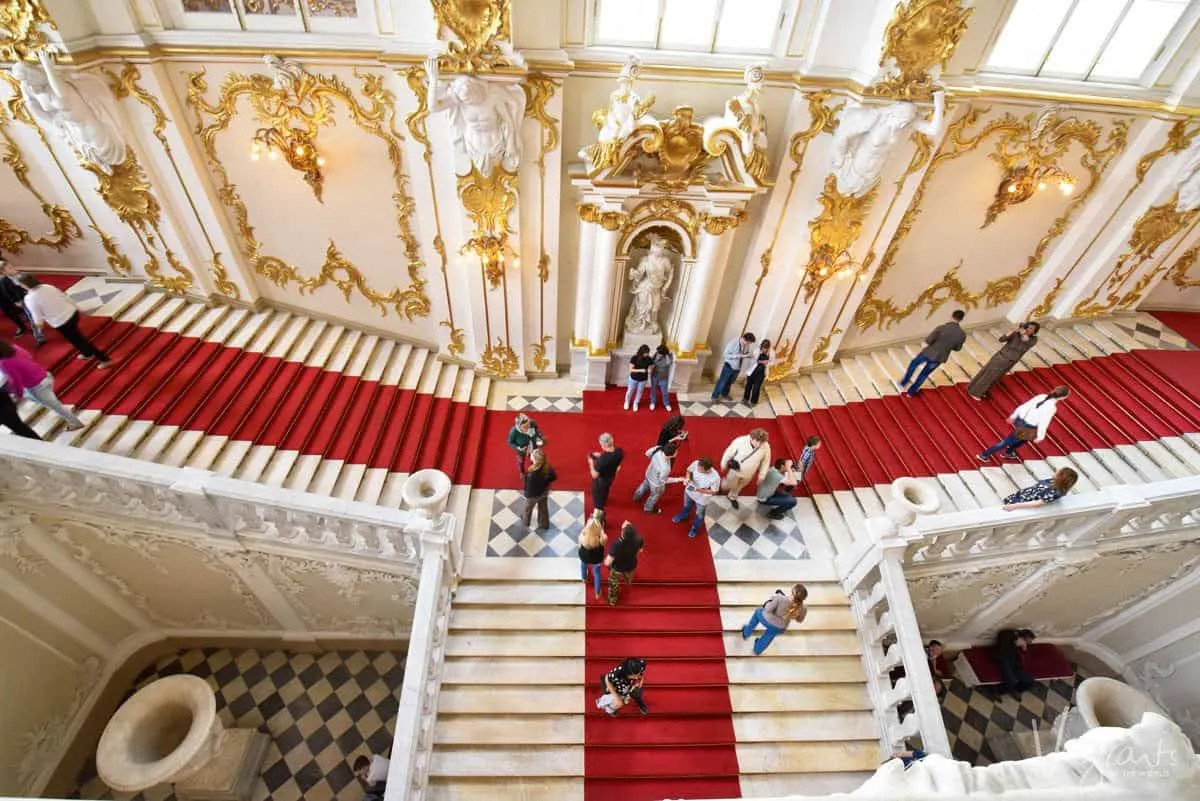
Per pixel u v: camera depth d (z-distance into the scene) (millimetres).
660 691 7906
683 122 7898
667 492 9742
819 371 11609
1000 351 10070
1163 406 10055
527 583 8547
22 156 8211
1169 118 8891
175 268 9508
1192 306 12172
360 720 8891
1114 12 7965
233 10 7312
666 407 11031
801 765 7605
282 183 8836
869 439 10344
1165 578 9219
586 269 9711
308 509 7207
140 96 7750
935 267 10656
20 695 7336
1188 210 10016
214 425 8453
